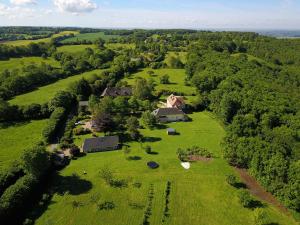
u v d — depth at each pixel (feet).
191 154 314.14
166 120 408.87
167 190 248.73
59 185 254.88
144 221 213.05
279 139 285.43
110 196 240.94
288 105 388.98
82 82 508.12
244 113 383.24
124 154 310.86
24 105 428.56
